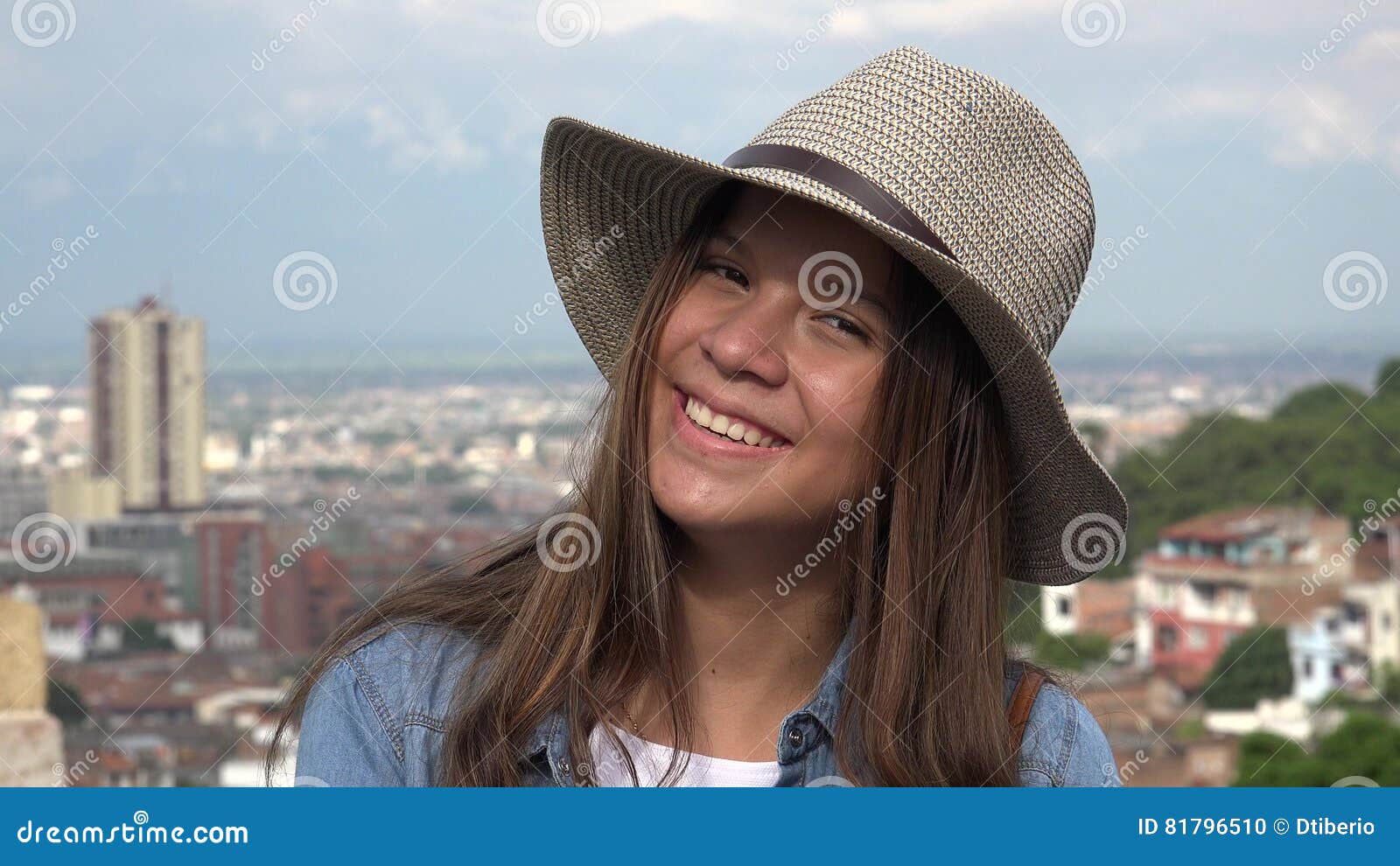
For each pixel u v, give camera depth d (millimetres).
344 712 1188
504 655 1198
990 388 1270
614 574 1205
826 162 1152
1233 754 20969
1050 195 1307
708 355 1146
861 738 1222
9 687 11141
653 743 1195
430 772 1179
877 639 1235
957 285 1156
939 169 1179
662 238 1413
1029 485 1366
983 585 1258
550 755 1163
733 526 1137
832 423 1147
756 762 1212
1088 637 23000
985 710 1240
